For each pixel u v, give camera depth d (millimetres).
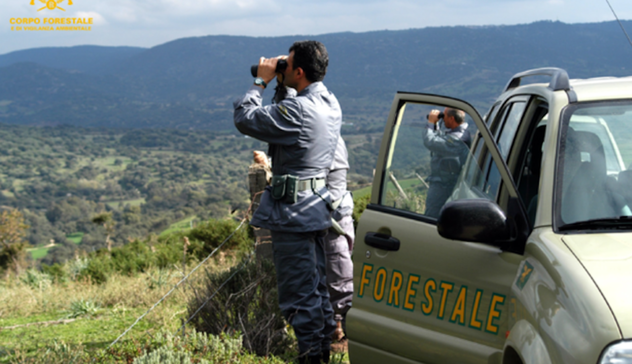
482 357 2375
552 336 1836
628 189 2295
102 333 5848
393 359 2764
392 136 2971
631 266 1844
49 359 3947
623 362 1617
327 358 3939
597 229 2145
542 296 1998
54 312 7672
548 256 2047
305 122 3523
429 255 2646
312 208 3574
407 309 2707
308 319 3621
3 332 6352
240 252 8414
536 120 3004
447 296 2555
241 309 4203
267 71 3682
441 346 2537
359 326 2887
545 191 2289
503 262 2371
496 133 3639
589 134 2418
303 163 3584
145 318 6102
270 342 4043
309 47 3615
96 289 9031
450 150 2727
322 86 3732
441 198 2729
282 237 3594
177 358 3209
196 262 11258
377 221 2908
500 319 2336
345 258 4336
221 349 3543
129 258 12984
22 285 10656
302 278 3615
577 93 2570
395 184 2918
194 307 4445
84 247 133000
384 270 2824
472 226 2230
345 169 4332
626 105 2504
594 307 1733
